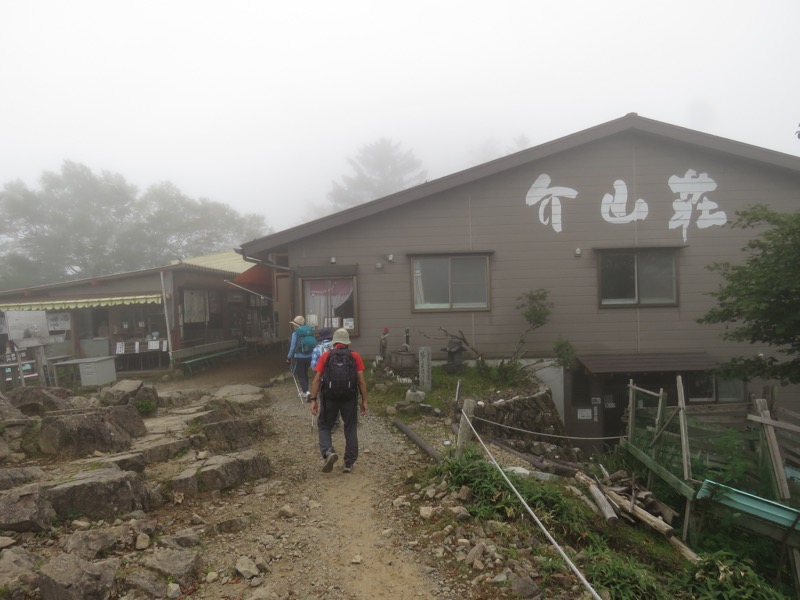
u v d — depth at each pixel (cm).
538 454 856
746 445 625
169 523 426
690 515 589
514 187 1200
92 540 354
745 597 409
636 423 800
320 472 593
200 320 1520
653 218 1205
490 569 371
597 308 1202
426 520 451
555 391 1190
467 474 510
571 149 1199
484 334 1199
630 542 517
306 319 1185
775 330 803
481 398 964
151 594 315
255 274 1612
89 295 1388
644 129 1156
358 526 451
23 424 537
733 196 1200
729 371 919
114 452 531
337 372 575
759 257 820
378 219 1196
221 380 1246
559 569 378
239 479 532
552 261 1202
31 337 1029
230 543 406
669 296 1212
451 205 1199
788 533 533
